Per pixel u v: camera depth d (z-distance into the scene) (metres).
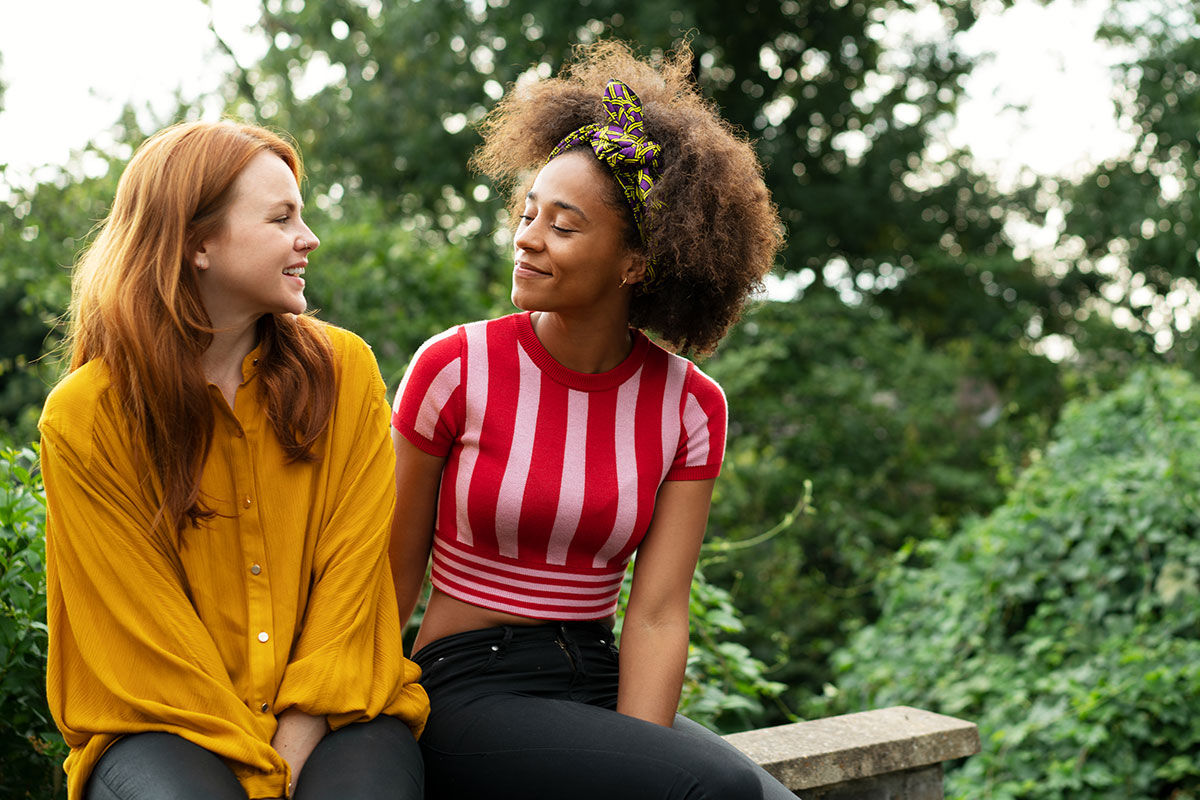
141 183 1.60
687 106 1.99
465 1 12.96
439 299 6.74
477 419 1.88
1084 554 4.59
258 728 1.55
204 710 1.54
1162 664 4.08
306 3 12.95
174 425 1.58
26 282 6.58
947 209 15.87
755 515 8.67
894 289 15.68
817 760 2.28
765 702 5.05
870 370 11.32
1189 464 4.58
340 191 12.20
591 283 1.87
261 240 1.61
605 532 1.88
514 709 1.75
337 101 13.32
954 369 11.80
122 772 1.46
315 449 1.71
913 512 9.66
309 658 1.60
